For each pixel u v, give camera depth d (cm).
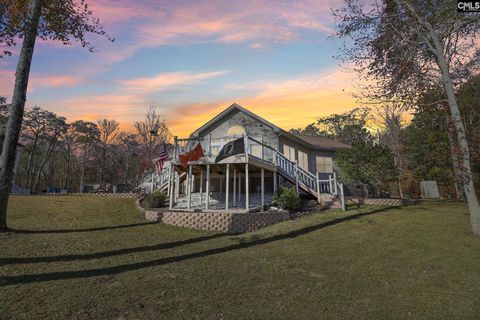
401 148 3086
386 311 418
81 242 805
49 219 1139
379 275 576
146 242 845
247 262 667
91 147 5441
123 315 394
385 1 1107
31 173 5219
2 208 884
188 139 1367
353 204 1566
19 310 398
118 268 600
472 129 1352
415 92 1138
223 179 1947
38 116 4466
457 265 632
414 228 1004
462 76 1188
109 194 2002
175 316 394
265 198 1659
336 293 484
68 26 1209
